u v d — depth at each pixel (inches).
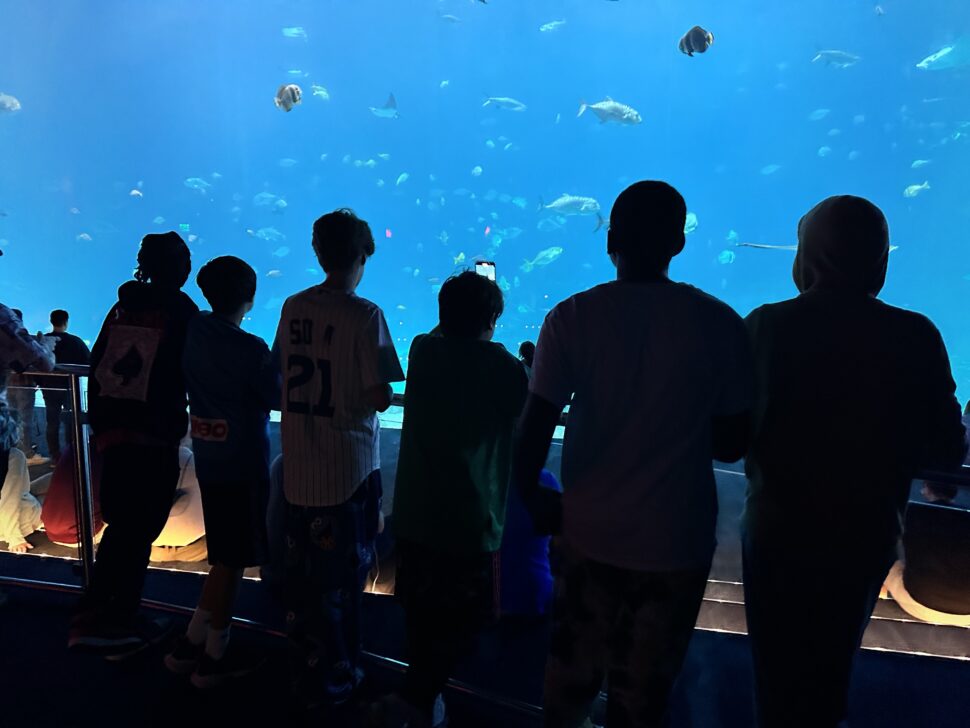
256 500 95.1
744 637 99.4
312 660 83.1
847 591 55.6
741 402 54.9
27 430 124.9
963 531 84.1
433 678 75.8
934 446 56.8
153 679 95.8
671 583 55.2
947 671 88.5
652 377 54.1
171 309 101.7
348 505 83.4
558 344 57.1
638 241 56.7
